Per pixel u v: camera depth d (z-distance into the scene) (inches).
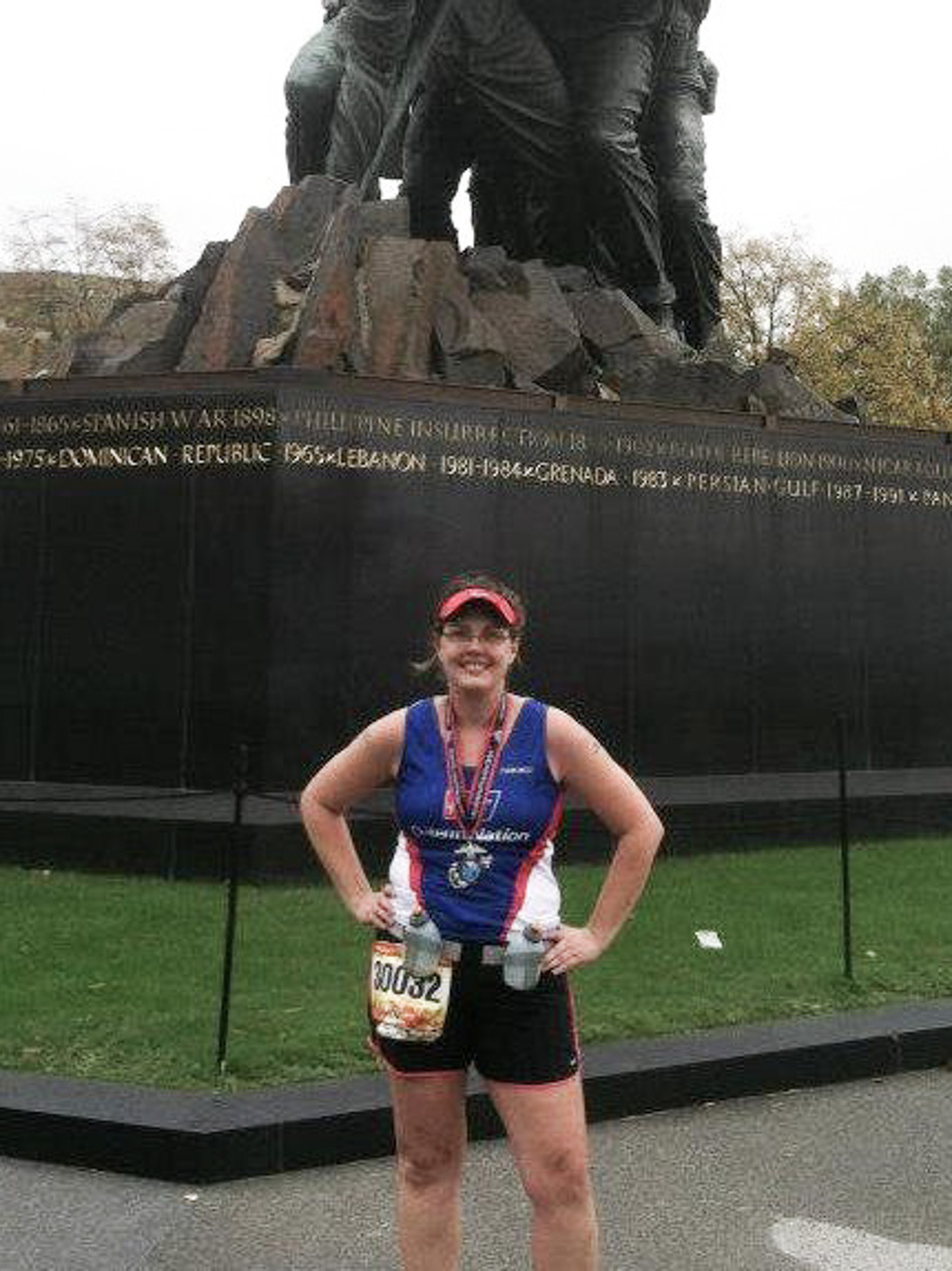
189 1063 220.2
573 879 380.8
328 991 265.4
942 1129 217.0
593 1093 218.2
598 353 523.2
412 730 134.3
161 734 410.0
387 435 423.5
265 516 406.3
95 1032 235.5
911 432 524.4
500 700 133.1
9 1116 197.0
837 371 1588.3
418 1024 128.7
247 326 465.1
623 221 563.8
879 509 508.1
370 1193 187.0
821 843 445.4
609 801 130.9
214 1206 182.1
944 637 518.3
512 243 601.0
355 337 459.8
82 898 343.9
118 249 1656.0
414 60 532.4
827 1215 183.2
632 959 296.5
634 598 459.8
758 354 1608.0
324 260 453.7
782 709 484.1
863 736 498.6
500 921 129.3
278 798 292.2
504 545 438.9
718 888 373.4
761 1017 256.2
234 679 404.2
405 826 133.0
